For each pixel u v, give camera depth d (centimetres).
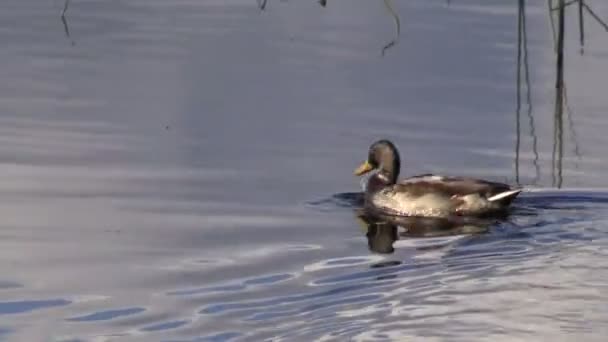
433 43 2480
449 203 1711
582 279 1395
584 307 1302
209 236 1576
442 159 1925
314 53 2411
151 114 2066
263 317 1289
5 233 1570
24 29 2550
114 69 2297
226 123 2031
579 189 1795
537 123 2073
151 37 2511
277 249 1533
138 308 1323
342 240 1579
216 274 1434
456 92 2208
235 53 2405
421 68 2328
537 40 2511
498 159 1928
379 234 1606
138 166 1841
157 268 1455
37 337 1246
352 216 1689
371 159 1822
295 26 2608
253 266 1463
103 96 2145
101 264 1466
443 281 1397
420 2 2792
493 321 1259
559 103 2161
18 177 1781
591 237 1588
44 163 1841
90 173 1806
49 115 2047
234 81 2234
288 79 2252
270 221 1647
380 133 2008
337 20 2659
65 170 1816
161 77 2255
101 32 2542
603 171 1869
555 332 1231
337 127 2027
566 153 1947
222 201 1716
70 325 1278
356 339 1218
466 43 2481
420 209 1720
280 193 1756
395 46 2452
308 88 2202
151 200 1708
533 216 1691
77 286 1393
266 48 2436
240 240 1566
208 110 2088
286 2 2838
